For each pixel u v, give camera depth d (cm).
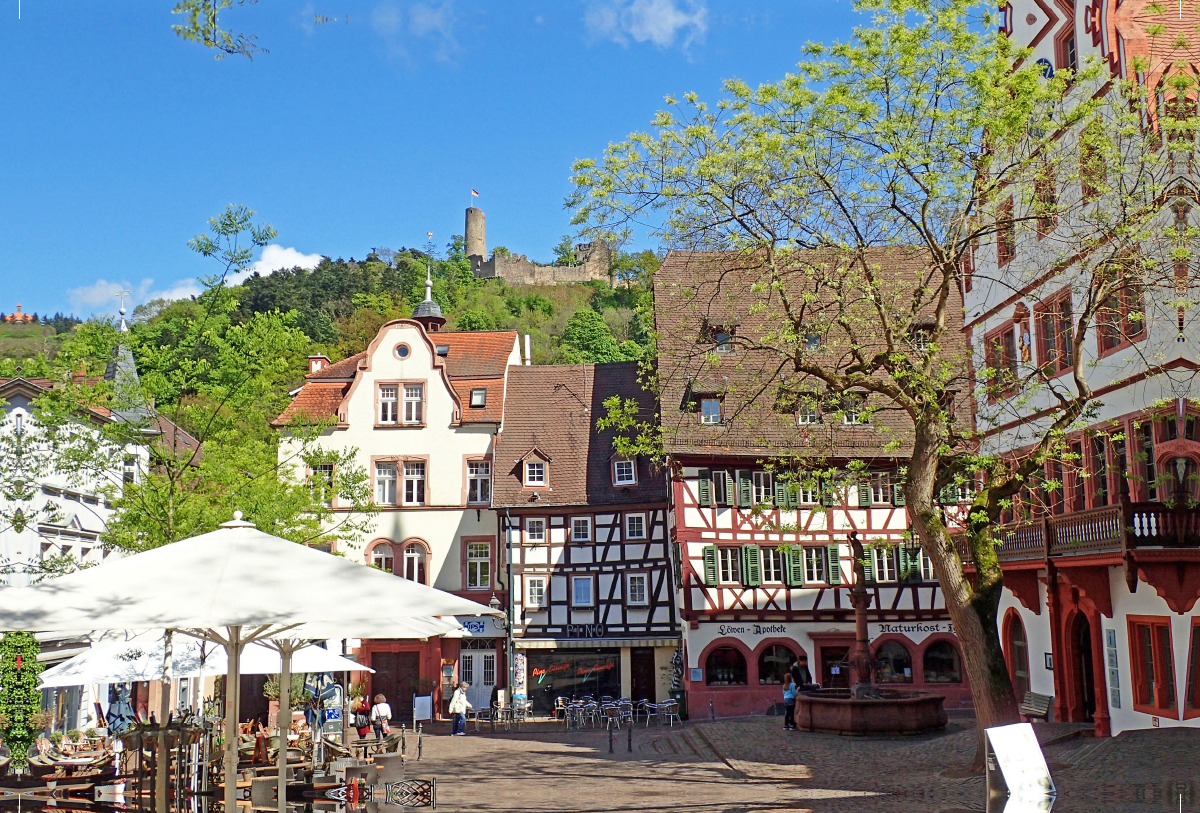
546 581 3934
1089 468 2223
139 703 3148
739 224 1692
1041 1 2291
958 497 3059
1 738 2256
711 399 3609
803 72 1659
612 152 1698
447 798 1783
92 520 3406
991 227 1655
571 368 4406
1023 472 1675
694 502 3606
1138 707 2052
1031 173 1650
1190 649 1875
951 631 3562
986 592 1653
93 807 1343
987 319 2656
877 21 1616
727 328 1888
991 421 1812
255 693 3934
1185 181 1720
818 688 2908
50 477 3009
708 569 3575
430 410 4162
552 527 3966
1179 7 2014
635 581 3881
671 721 3359
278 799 1338
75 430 2370
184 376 2436
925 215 1645
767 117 1673
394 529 4091
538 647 3850
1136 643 2077
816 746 2288
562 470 4041
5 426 2923
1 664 2284
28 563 2575
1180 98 1753
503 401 4203
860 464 1948
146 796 1405
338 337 8650
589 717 3588
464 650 3956
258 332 2467
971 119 1578
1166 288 1747
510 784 1981
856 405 1805
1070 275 2167
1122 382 2058
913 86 1608
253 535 1112
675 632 3812
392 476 4144
